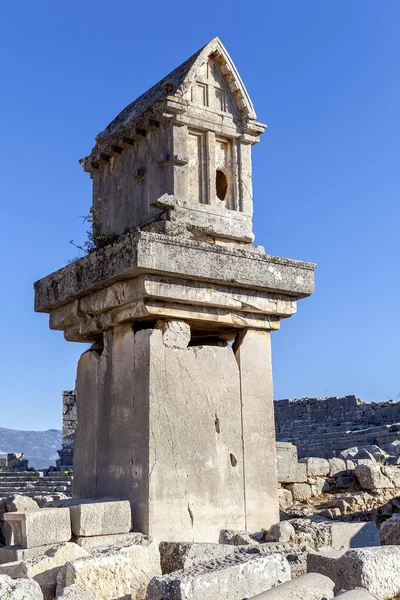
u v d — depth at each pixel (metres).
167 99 9.69
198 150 10.07
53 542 8.08
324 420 36.28
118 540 8.43
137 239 8.73
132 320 9.51
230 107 10.38
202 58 10.09
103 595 7.01
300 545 8.68
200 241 9.45
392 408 33.12
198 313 9.50
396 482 11.77
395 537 9.11
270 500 9.75
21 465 36.75
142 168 10.18
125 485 9.15
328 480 12.13
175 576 6.19
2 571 7.39
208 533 9.15
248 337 10.05
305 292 10.07
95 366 10.06
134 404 9.25
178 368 9.31
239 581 6.38
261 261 9.72
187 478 9.12
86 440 10.00
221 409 9.59
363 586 6.28
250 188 10.38
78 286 9.80
